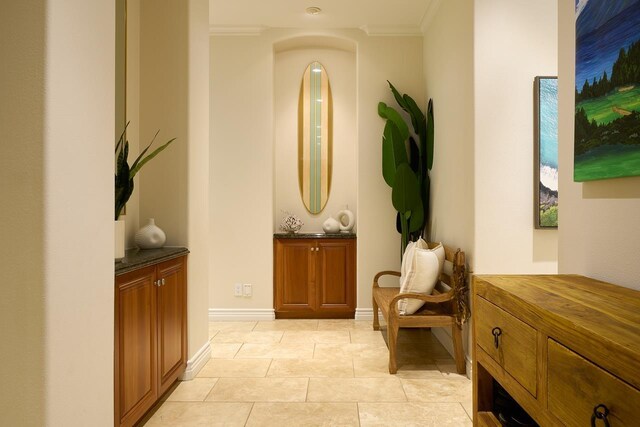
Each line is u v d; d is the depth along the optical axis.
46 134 1.38
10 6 1.38
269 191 4.48
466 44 2.99
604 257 1.53
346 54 4.85
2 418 1.40
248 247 4.48
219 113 4.49
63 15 1.46
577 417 0.97
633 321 1.00
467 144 2.98
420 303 3.05
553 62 2.83
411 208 4.01
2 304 1.39
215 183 4.49
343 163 4.85
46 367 1.39
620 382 0.83
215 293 4.48
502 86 2.84
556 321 1.05
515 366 1.28
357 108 4.48
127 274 1.99
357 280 4.47
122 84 2.62
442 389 2.73
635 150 1.30
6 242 1.39
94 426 1.63
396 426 2.25
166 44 2.91
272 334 3.98
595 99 1.49
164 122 2.90
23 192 1.38
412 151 4.32
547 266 2.85
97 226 1.66
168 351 2.53
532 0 2.85
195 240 3.01
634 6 1.29
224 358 3.32
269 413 2.40
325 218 4.86
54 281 1.42
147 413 2.40
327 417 2.35
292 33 4.48
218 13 4.14
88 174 1.60
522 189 2.85
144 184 2.91
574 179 1.62
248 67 4.48
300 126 4.84
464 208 3.07
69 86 1.49
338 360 3.28
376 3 3.90
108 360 1.73
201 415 2.38
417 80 4.45
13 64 1.38
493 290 1.44
